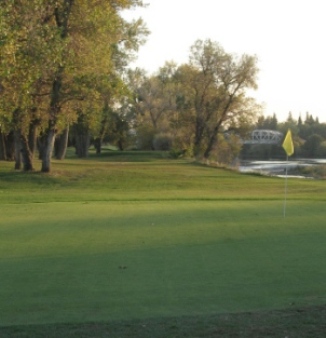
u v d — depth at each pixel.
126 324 7.96
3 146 58.06
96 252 13.45
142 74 89.75
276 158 97.56
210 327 7.63
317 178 51.28
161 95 88.81
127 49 44.56
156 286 10.31
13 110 32.28
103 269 11.65
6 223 18.42
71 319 8.41
